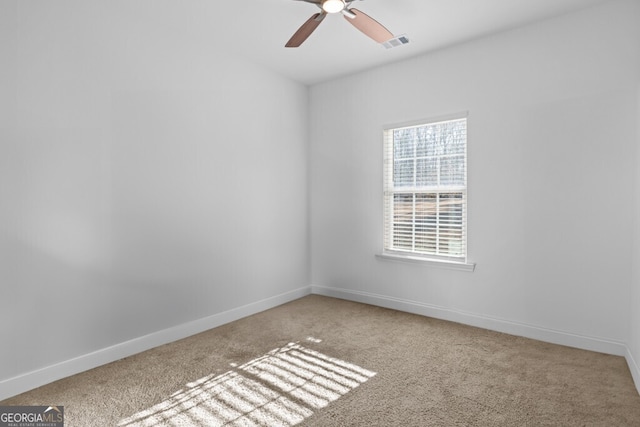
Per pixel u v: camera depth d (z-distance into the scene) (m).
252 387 2.32
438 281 3.62
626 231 2.69
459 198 3.50
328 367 2.59
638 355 2.28
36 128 2.32
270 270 4.05
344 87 4.23
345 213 4.29
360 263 4.20
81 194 2.53
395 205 3.93
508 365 2.59
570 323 2.93
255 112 3.83
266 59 3.74
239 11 2.80
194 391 2.27
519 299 3.16
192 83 3.23
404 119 3.78
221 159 3.49
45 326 2.38
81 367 2.54
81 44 2.52
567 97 2.89
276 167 4.10
